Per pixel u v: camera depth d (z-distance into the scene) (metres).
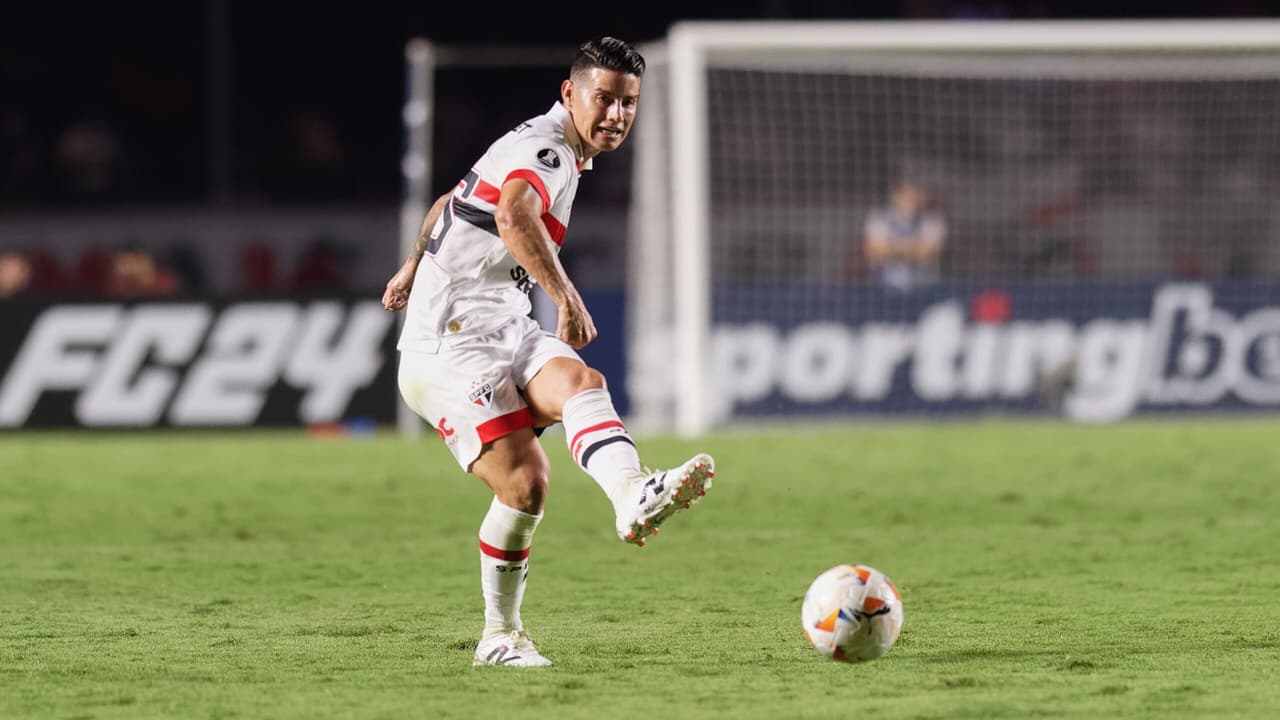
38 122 90.25
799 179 63.97
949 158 66.56
